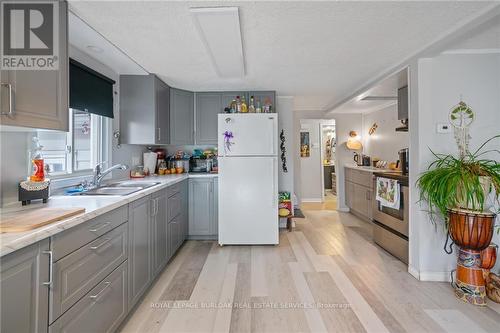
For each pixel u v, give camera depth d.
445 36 1.99
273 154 3.17
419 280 2.31
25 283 0.96
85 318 1.30
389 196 2.83
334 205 5.98
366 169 4.36
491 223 1.90
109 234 1.53
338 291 2.13
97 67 2.52
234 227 3.21
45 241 1.05
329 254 2.95
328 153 7.87
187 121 3.70
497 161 2.23
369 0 1.56
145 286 2.07
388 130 4.53
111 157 2.78
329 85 3.43
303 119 5.30
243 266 2.65
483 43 2.12
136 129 2.96
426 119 2.28
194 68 2.75
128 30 1.90
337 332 1.63
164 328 1.69
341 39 2.07
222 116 3.18
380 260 2.77
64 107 1.51
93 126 2.59
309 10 1.65
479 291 1.94
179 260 2.83
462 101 2.26
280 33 1.96
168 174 3.54
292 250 3.09
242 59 2.46
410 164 2.43
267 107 3.48
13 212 1.27
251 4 1.58
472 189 1.92
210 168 3.90
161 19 1.75
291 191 4.04
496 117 2.25
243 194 3.19
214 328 1.69
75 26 1.84
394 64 2.64
